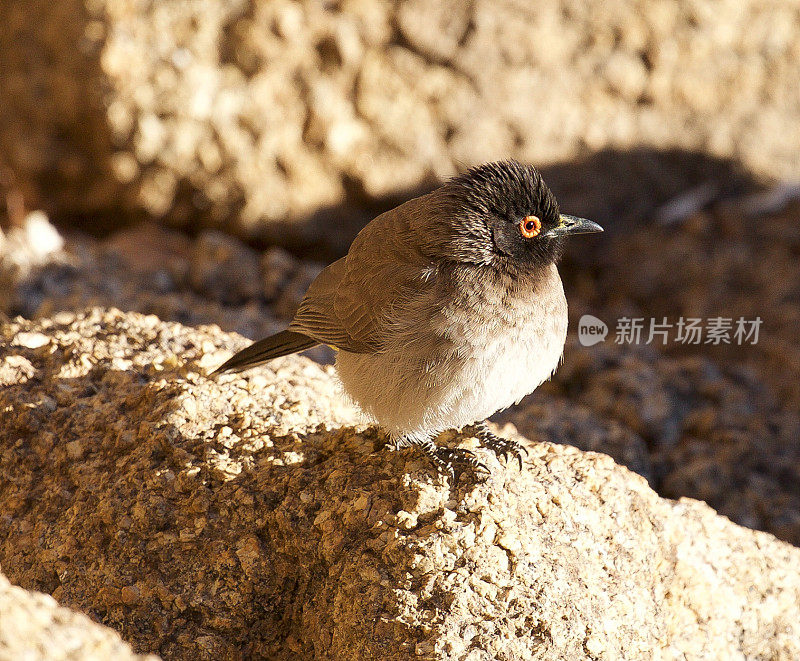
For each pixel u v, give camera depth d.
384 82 16.67
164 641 7.52
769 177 18.86
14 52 17.12
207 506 7.82
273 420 8.59
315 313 8.70
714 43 18.22
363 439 8.35
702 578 8.41
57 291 14.16
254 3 16.27
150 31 16.27
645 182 18.39
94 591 7.66
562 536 7.52
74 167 17.30
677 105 18.34
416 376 7.79
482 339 7.73
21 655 5.16
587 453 8.51
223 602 7.57
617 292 17.66
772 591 8.81
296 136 16.67
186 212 17.12
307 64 16.48
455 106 16.97
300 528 7.63
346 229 17.28
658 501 8.41
